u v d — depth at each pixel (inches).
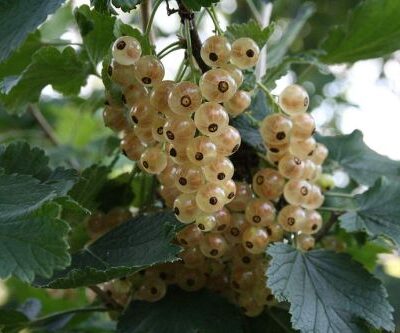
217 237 9.7
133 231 9.6
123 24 9.6
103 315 16.7
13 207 8.2
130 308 10.4
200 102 8.9
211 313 10.2
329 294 9.6
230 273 10.6
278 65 11.9
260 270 10.1
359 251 13.1
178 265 10.3
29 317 12.4
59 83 11.5
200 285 10.4
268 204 9.8
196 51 9.6
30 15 8.6
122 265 9.1
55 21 15.4
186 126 8.9
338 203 12.2
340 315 9.4
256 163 10.6
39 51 10.7
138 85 9.5
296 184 9.9
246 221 10.0
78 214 10.7
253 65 9.3
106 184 11.3
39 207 7.9
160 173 9.7
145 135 9.5
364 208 10.9
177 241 9.8
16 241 7.8
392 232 10.3
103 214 11.4
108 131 20.6
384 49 12.8
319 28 23.2
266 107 11.1
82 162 18.4
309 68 13.9
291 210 10.0
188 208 9.2
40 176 10.3
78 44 11.2
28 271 7.5
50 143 19.8
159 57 9.6
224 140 9.0
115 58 9.1
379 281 9.8
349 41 12.6
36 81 11.4
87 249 9.7
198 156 8.9
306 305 9.3
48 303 17.1
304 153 9.9
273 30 10.0
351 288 9.7
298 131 9.7
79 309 11.5
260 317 11.0
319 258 10.0
